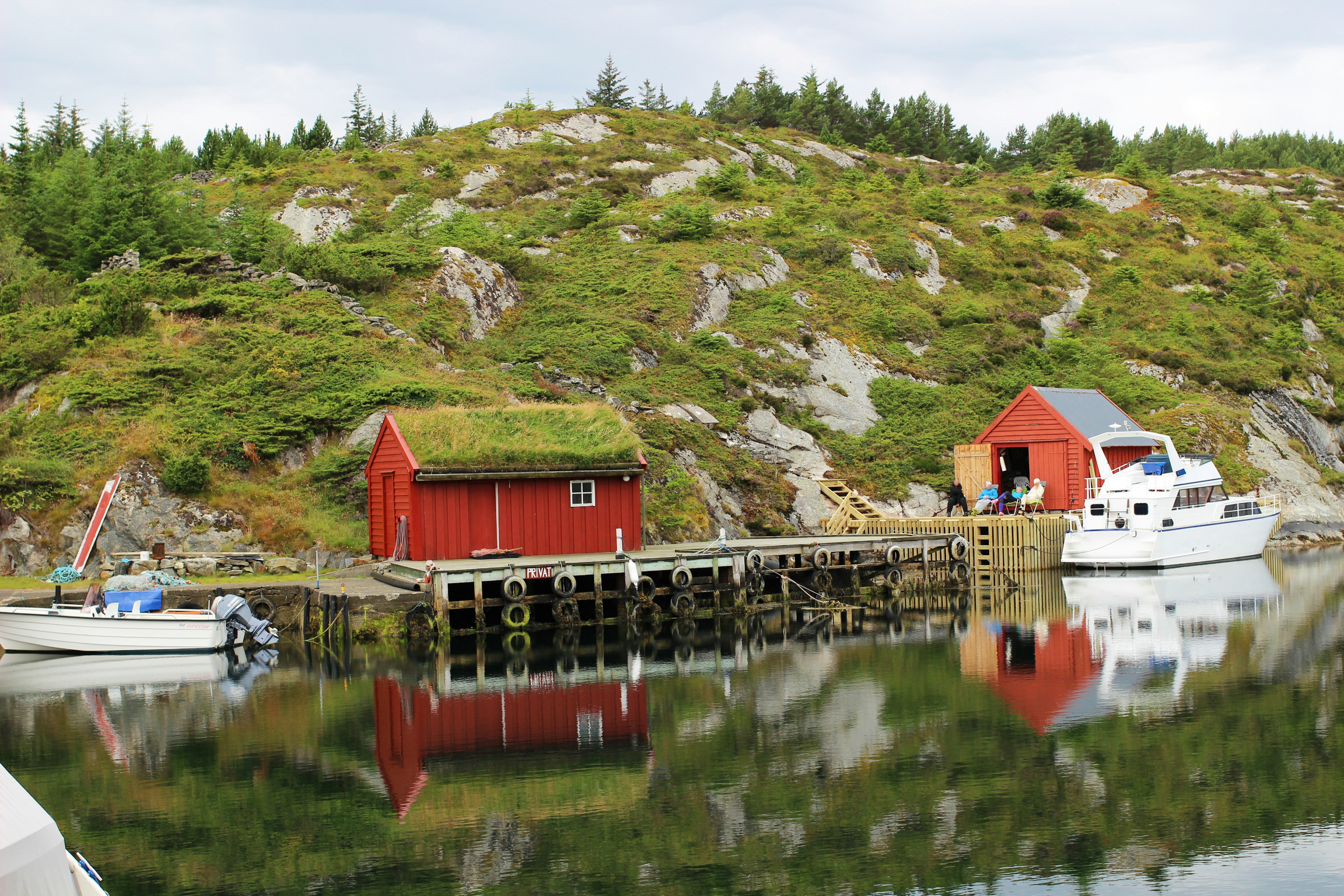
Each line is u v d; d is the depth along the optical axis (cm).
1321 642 2439
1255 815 1372
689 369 4441
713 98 12100
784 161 9394
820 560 3170
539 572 2723
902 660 2312
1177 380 5491
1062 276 6431
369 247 4844
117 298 3719
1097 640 2506
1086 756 1608
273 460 3341
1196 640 2478
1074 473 3872
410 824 1360
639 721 1819
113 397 3300
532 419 3197
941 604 3130
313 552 3073
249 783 1513
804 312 5156
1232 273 7100
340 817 1381
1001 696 1973
